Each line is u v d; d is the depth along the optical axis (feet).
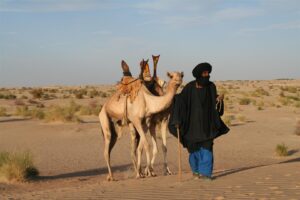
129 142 76.02
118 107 43.06
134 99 41.63
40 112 116.67
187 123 33.50
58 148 70.69
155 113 41.50
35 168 49.55
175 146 71.46
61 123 99.60
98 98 214.90
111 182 40.78
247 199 25.05
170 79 40.34
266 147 71.20
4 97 213.66
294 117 116.37
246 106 152.87
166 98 40.27
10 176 45.83
